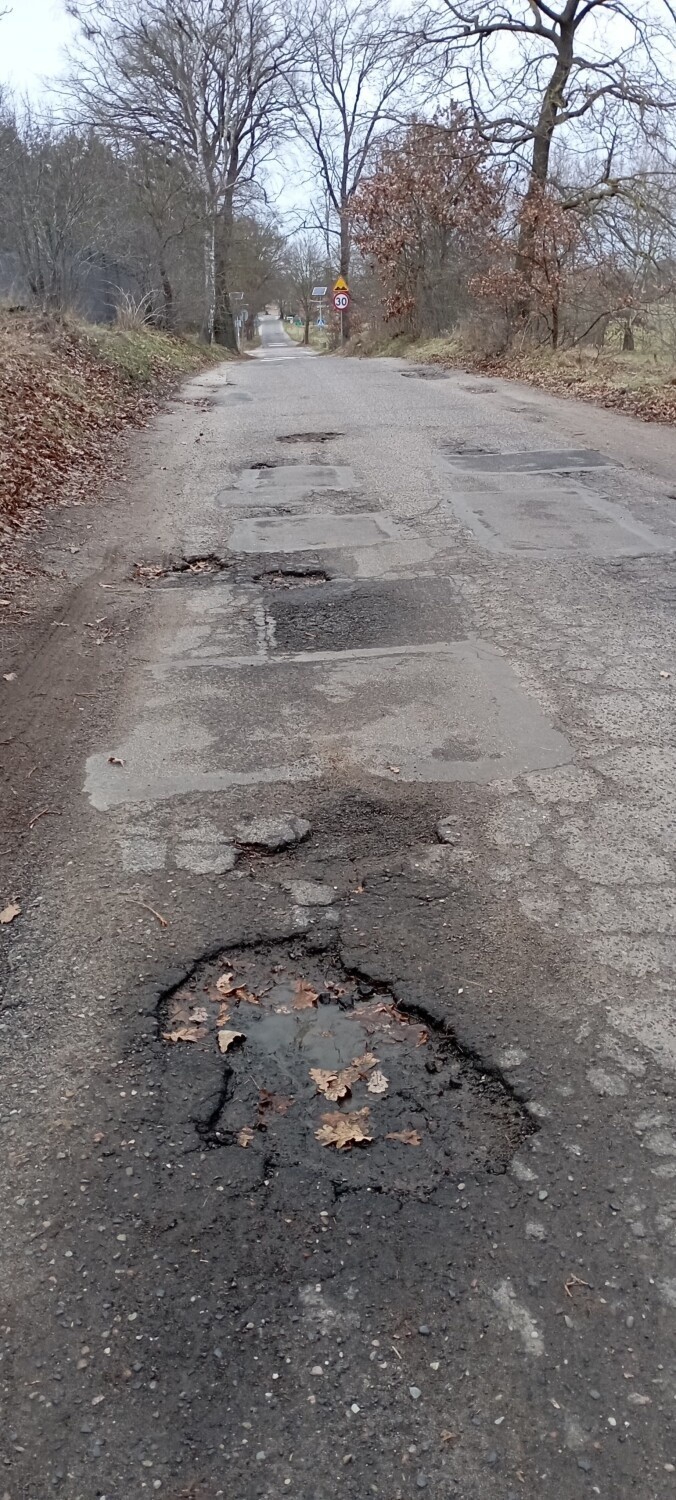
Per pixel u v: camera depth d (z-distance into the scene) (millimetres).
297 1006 3031
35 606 6504
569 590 6492
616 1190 2408
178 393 18141
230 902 3488
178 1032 2938
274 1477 1877
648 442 11305
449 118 22688
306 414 14688
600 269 19812
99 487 9820
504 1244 2291
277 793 4164
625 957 3152
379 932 3314
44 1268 2256
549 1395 1997
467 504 8734
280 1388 2018
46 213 17469
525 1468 1884
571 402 15023
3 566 7207
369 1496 1846
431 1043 2883
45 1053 2869
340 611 6297
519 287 21109
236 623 6176
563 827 3844
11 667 5551
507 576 6809
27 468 9562
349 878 3598
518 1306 2158
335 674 5348
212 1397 2004
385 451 11375
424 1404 1986
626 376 16234
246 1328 2127
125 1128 2617
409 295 30031
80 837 3906
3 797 4211
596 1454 1904
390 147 25703
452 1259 2262
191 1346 2092
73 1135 2598
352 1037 2914
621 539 7562
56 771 4422
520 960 3160
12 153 16984
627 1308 2148
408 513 8523
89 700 5145
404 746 4520
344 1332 2113
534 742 4508
